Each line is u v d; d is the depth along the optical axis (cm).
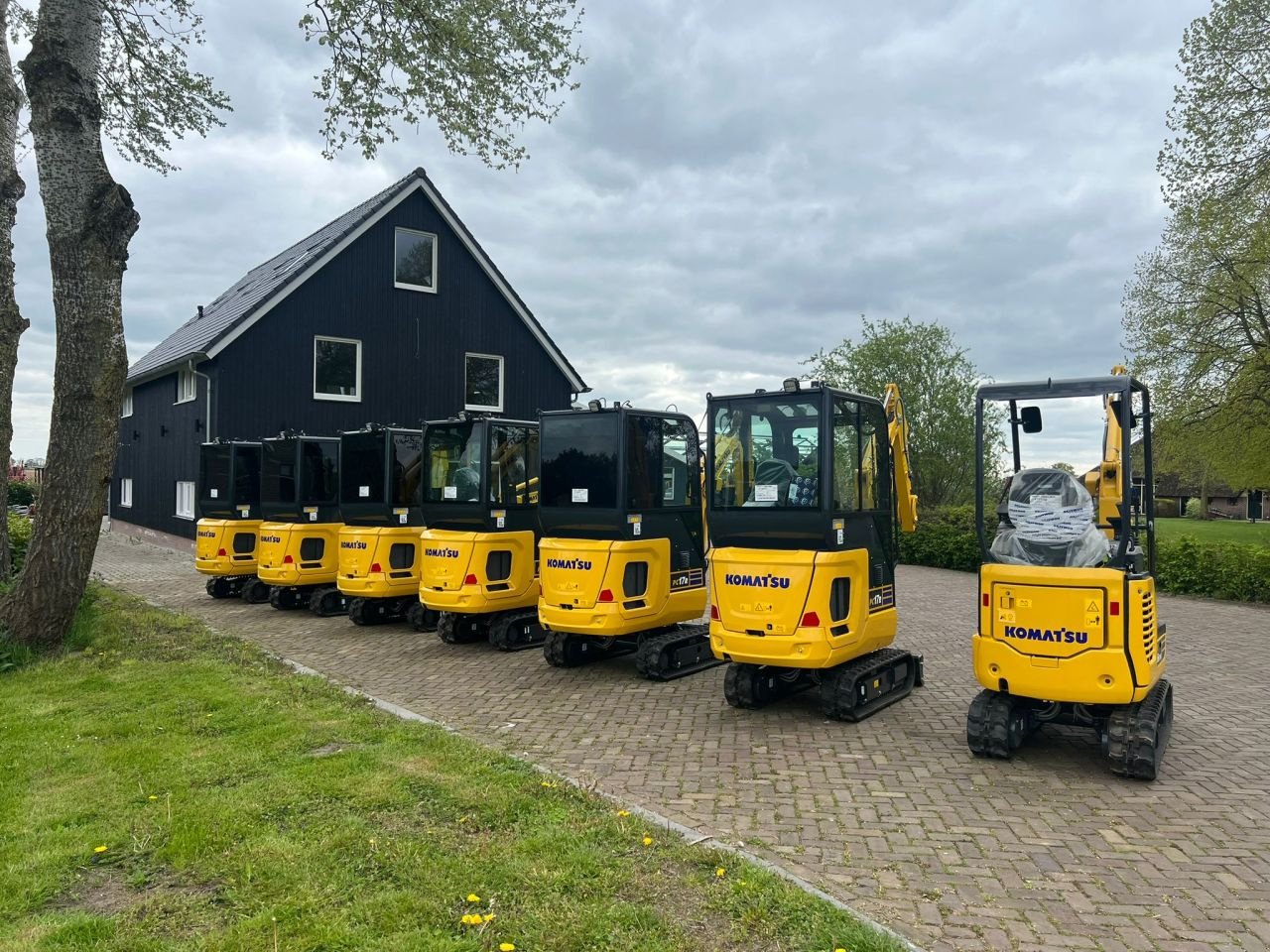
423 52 1091
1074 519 586
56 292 903
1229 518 5175
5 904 363
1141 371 1933
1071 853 445
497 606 971
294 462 1267
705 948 333
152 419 2292
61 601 892
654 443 876
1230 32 1648
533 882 382
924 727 683
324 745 588
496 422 969
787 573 670
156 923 348
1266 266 1692
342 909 357
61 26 888
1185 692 804
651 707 741
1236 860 438
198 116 1219
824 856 438
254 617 1232
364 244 1945
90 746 576
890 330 2536
